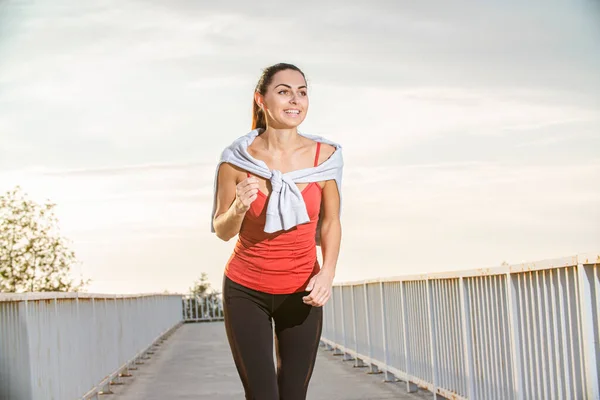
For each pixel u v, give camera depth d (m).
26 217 20.03
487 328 6.17
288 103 3.89
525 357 5.38
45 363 6.50
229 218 3.77
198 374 11.29
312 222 3.96
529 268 5.12
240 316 3.96
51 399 6.62
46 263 20.03
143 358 14.32
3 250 19.86
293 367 4.02
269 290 3.96
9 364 5.78
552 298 4.86
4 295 5.61
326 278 3.90
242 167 3.90
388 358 9.67
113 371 10.14
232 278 4.00
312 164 3.96
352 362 12.38
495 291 5.95
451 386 7.14
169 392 9.47
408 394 8.59
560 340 4.82
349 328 12.36
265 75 3.97
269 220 3.83
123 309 11.55
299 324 4.02
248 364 3.92
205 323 28.47
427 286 7.73
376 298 10.30
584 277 4.35
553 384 4.94
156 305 18.02
